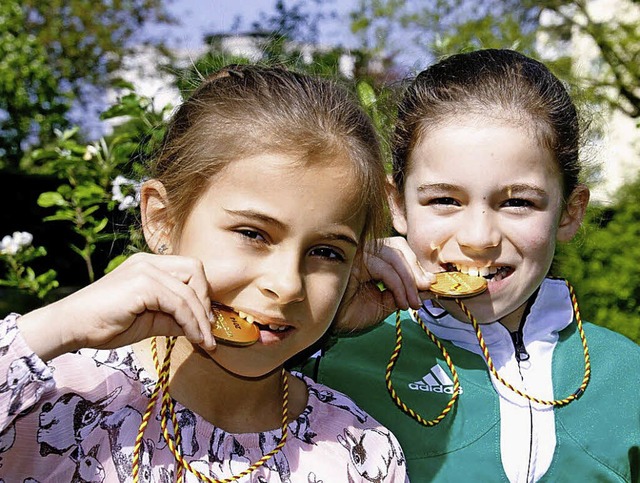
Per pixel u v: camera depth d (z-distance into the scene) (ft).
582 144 7.58
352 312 6.63
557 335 7.14
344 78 8.55
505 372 6.83
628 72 32.94
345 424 5.78
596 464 6.59
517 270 6.34
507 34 35.73
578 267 17.19
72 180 12.39
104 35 56.95
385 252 6.40
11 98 32.73
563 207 6.81
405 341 7.21
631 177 33.45
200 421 5.18
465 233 6.20
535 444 6.58
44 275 13.55
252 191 4.85
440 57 8.70
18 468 4.67
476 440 6.61
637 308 17.31
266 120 5.10
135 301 4.55
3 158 36.40
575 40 36.11
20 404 4.38
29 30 55.21
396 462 5.89
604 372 7.00
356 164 5.12
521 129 6.24
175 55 53.31
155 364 5.26
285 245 4.88
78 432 4.83
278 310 4.86
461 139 6.23
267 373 5.16
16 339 4.36
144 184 5.48
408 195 6.67
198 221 5.01
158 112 12.43
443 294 6.17
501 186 6.18
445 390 6.86
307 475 5.37
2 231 34.96
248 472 5.07
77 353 5.16
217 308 4.96
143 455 4.92
